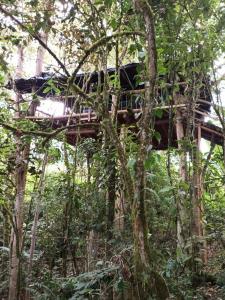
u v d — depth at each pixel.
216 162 8.54
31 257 7.42
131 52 4.49
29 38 5.56
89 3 4.57
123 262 3.93
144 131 3.62
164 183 6.95
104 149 5.71
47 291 6.35
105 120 4.29
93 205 6.06
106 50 4.76
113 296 4.21
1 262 8.09
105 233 5.74
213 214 8.58
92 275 4.39
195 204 6.77
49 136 4.47
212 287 6.56
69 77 4.37
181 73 5.97
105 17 4.80
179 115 7.35
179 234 6.36
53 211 7.98
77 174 7.59
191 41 5.23
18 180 7.38
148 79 3.67
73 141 9.55
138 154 3.62
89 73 6.79
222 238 8.04
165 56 5.06
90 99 4.43
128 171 3.85
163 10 4.54
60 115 8.53
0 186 6.65
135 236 3.54
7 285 7.27
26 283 6.91
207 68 5.98
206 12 5.17
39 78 8.80
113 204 5.78
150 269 3.48
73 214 6.82
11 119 6.23
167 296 3.50
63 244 7.23
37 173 6.54
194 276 6.46
